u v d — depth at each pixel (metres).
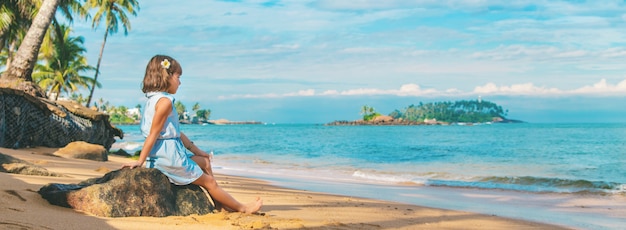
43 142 16.08
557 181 14.21
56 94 50.50
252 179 14.33
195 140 57.19
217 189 4.89
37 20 18.98
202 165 4.93
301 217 5.57
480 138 64.38
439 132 98.81
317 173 18.09
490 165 23.42
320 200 8.30
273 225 4.55
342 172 18.69
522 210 9.13
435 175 17.45
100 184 4.36
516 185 13.52
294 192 10.04
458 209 9.10
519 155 31.44
